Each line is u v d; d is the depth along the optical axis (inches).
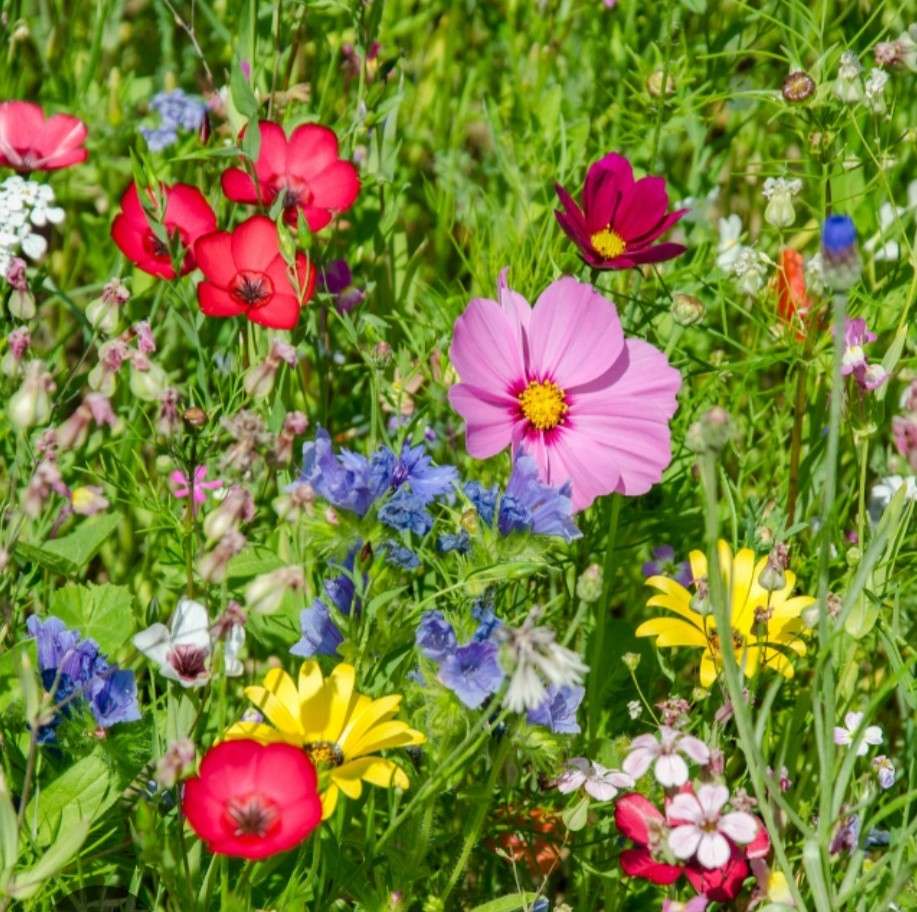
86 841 44.9
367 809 45.0
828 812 42.5
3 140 49.2
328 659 44.7
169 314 51.4
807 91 49.4
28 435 47.6
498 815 46.4
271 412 47.3
